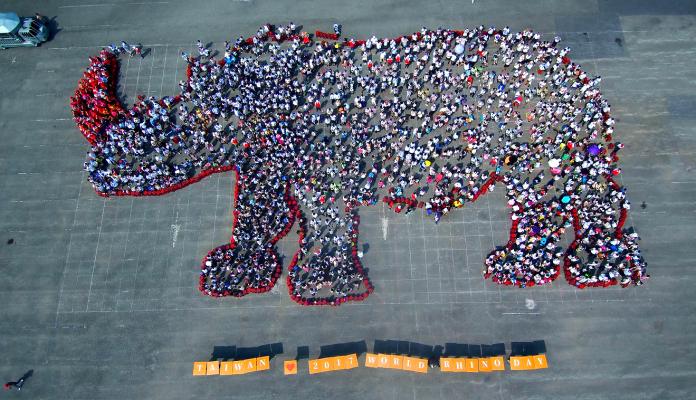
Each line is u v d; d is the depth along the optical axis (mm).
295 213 54531
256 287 51812
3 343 51188
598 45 62500
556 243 52625
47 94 62406
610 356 49094
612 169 55719
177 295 52438
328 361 47781
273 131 57250
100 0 66438
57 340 51219
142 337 51094
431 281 52094
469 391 48312
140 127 58469
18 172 58500
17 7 66312
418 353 49750
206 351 50406
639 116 58750
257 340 50562
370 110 57562
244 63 61531
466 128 57750
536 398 47938
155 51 63844
